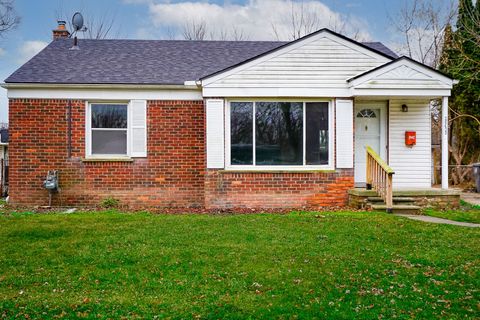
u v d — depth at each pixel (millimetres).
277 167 13094
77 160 13438
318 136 13203
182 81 13797
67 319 4852
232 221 10281
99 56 15445
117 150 13750
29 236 8711
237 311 5078
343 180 13086
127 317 4906
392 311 5047
